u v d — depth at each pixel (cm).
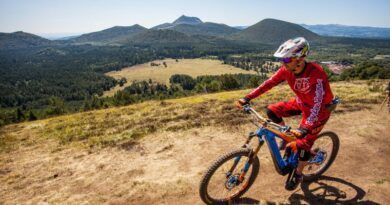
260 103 1569
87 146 988
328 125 955
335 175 613
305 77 444
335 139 605
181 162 745
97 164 798
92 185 673
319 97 437
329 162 609
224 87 7394
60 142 1141
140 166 745
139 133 1060
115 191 627
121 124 1369
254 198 540
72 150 970
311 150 551
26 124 2086
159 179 658
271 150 482
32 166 858
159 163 752
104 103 6600
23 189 700
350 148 754
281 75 484
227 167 541
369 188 558
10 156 1010
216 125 1039
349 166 654
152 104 2180
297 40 419
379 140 809
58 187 688
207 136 926
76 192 650
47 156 945
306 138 480
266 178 611
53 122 1966
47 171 800
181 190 596
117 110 2069
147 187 620
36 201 630
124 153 855
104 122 1548
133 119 1478
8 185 732
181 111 1503
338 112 1101
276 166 495
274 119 530
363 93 1677
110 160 814
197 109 1504
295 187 526
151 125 1191
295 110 515
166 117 1377
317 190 558
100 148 937
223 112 1323
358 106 1191
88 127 1427
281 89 2603
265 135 475
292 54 413
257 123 487
